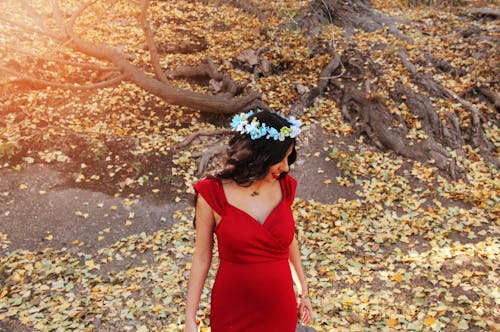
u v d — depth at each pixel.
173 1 12.03
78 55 9.42
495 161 7.70
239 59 9.61
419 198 6.86
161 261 5.66
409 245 5.77
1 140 7.43
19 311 4.78
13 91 8.41
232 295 2.49
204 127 8.28
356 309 4.62
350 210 6.57
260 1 11.49
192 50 10.25
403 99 8.39
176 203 6.84
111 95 8.66
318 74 9.27
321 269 5.35
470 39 10.08
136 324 4.61
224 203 2.44
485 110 8.50
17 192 6.70
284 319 2.54
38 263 5.57
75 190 6.86
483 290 4.71
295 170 7.43
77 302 4.92
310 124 8.25
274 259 2.50
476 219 6.28
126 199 6.79
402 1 12.31
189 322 2.49
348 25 10.73
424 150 7.65
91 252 5.91
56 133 7.68
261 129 2.39
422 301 4.67
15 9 10.60
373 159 7.61
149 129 8.14
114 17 11.04
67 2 11.33
